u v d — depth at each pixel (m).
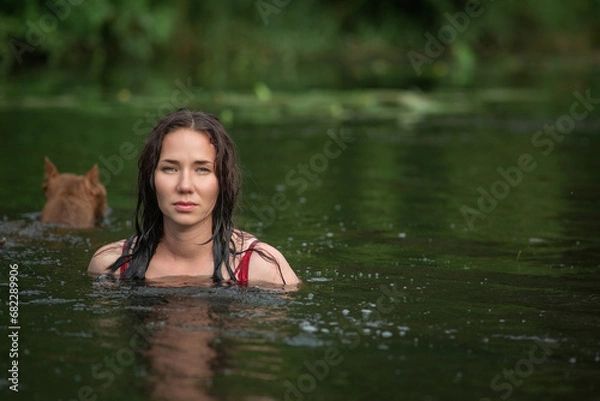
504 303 7.98
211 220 8.42
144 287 8.10
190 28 39.97
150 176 8.30
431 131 21.64
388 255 9.99
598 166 16.77
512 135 20.98
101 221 11.91
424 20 45.28
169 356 6.31
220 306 7.54
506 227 11.69
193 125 8.18
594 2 49.22
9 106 23.81
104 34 36.56
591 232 11.43
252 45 40.72
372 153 18.16
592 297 8.23
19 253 9.73
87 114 22.53
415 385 5.89
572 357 6.48
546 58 44.59
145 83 29.95
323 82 32.47
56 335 6.73
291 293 8.09
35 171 15.25
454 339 6.86
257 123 22.23
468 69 39.31
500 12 46.34
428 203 13.28
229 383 5.83
